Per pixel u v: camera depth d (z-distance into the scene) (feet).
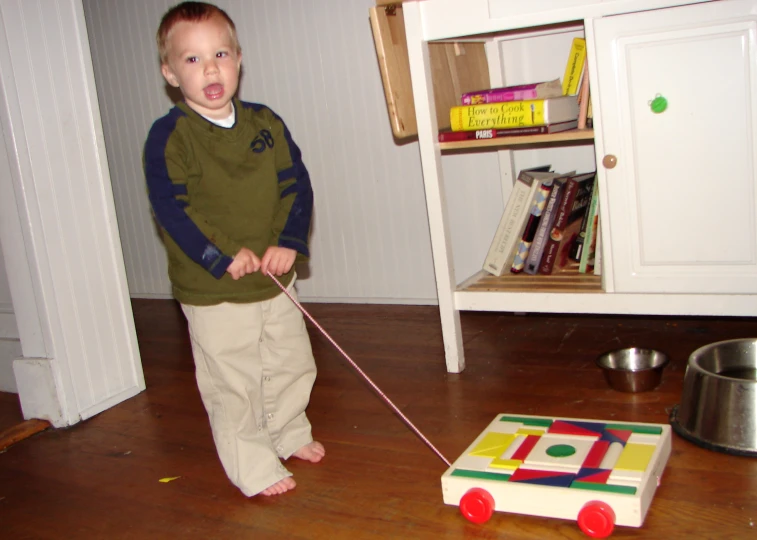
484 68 7.59
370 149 8.45
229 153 4.46
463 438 5.18
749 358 5.19
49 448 5.82
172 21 4.36
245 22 8.75
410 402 5.93
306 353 5.01
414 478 4.70
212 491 4.86
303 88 8.62
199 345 4.63
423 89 6.04
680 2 5.07
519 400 5.73
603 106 5.47
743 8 4.93
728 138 5.17
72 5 6.22
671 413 5.11
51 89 6.07
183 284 4.56
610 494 3.82
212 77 4.32
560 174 7.02
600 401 5.53
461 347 6.49
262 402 4.78
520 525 4.04
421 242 8.45
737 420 4.49
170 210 4.29
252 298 4.58
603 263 5.81
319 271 9.14
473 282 6.63
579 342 6.87
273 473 4.69
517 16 5.63
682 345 6.51
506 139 6.04
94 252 6.43
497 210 8.08
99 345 6.47
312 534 4.20
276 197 4.70
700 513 3.96
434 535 4.05
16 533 4.60
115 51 9.80
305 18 8.38
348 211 8.77
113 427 6.11
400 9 6.35
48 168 6.07
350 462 5.01
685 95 5.22
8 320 7.00
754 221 5.23
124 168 10.22
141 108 9.84
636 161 5.48
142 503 4.80
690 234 5.45
